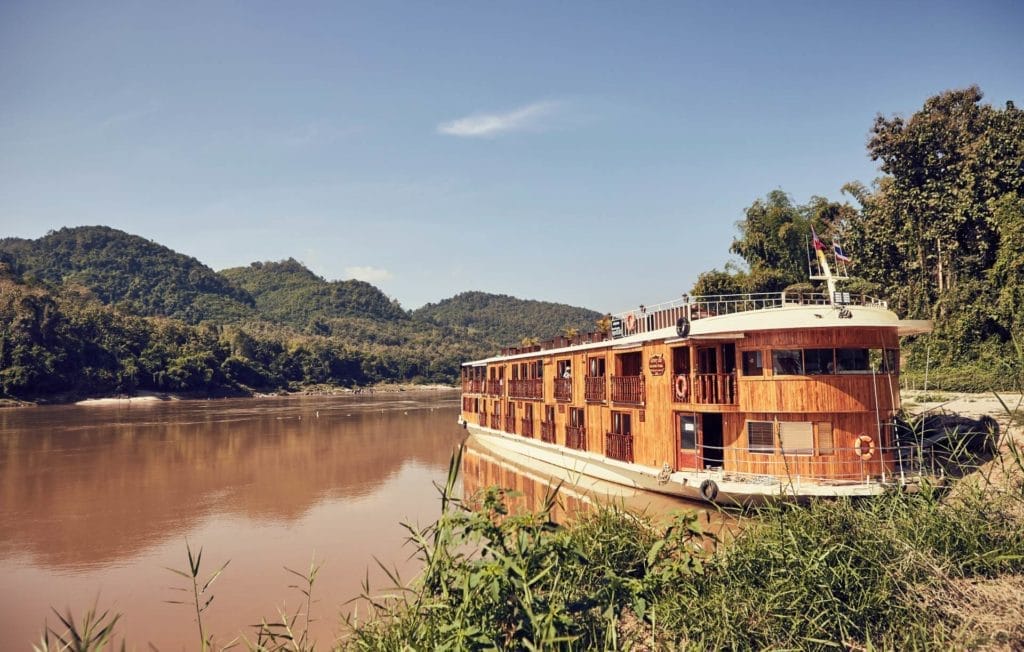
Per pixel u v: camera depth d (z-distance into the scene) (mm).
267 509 27266
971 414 26750
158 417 76312
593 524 13102
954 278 45656
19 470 37625
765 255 57938
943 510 11211
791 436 19938
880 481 18438
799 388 19750
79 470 37500
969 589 9398
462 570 9367
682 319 21875
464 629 8320
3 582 18984
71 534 23844
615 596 10102
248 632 15219
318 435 54969
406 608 10367
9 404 98062
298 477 34594
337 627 15219
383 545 21766
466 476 34031
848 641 9031
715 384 21406
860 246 51656
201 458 41750
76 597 17781
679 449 22875
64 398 106438
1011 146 41750
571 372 31781
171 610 16688
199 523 25188
